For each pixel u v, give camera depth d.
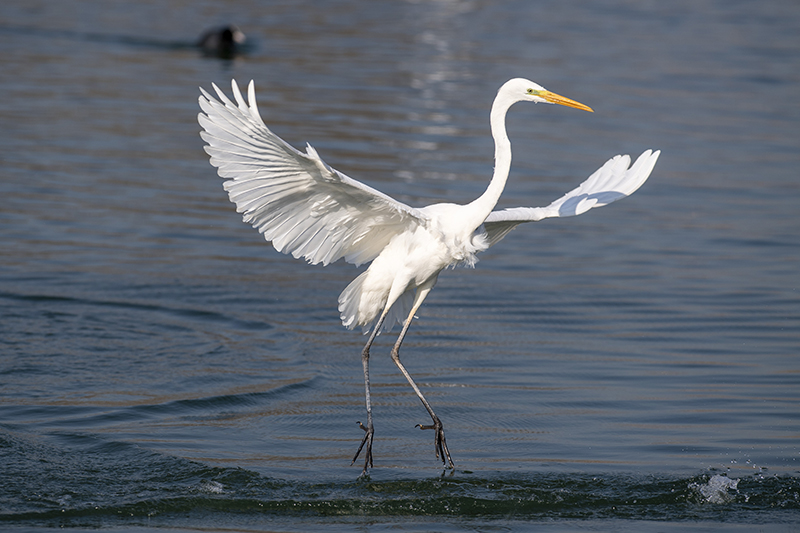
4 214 17.19
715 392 11.16
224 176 8.21
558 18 44.41
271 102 26.27
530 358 12.26
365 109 26.02
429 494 8.67
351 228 9.02
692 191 20.70
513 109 27.67
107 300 13.81
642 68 32.88
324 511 8.34
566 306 14.29
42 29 37.66
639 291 14.99
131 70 30.62
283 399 10.87
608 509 8.48
